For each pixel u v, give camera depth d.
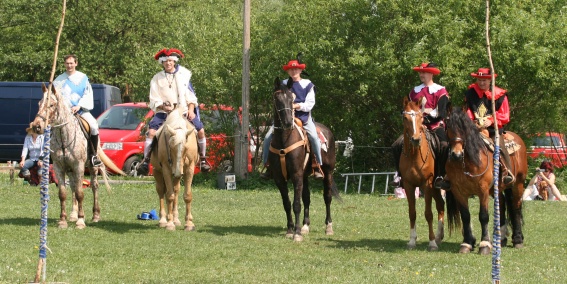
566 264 10.51
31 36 41.00
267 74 23.42
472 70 21.36
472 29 22.06
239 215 16.06
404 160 11.74
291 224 13.07
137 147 25.31
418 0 22.06
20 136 29.27
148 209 16.78
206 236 12.68
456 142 10.92
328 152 13.74
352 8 22.34
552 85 21.88
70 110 13.10
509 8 22.11
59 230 12.84
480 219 11.28
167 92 13.70
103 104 29.80
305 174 13.41
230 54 24.61
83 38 39.94
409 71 21.38
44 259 8.56
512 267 10.14
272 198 19.62
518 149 12.07
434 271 9.72
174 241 12.00
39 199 18.28
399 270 9.77
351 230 14.12
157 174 13.95
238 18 25.83
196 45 24.88
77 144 13.09
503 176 11.28
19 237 11.99
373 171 24.03
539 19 22.05
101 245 11.43
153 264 10.00
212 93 24.34
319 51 22.25
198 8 26.66
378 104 23.34
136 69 25.39
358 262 10.39
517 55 21.33
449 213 12.13
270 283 8.88
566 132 25.33
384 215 16.44
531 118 23.47
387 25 21.95
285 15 23.25
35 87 29.52
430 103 12.11
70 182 14.43
